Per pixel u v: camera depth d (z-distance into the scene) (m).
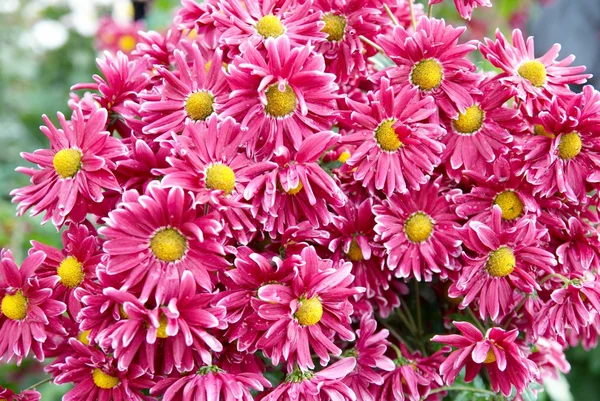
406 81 0.67
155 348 0.63
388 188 0.66
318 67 0.64
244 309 0.63
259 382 0.63
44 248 0.66
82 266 0.65
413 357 0.69
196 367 0.63
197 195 0.62
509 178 0.67
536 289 0.67
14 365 1.03
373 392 0.68
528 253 0.66
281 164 0.64
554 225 0.67
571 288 0.65
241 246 0.64
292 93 0.64
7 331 0.65
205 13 0.69
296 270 0.62
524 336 0.72
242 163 0.64
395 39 0.67
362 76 0.71
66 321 0.66
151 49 0.71
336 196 0.65
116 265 0.61
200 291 0.63
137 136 0.67
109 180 0.64
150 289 0.61
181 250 0.62
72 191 0.64
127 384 0.64
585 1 1.00
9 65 2.19
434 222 0.68
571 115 0.65
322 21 0.67
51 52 2.04
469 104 0.66
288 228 0.64
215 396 0.61
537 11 1.48
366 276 0.69
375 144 0.66
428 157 0.66
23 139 1.79
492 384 0.67
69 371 0.64
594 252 0.67
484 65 0.79
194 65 0.66
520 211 0.67
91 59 1.99
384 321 0.73
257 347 0.63
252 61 0.63
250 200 0.64
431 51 0.66
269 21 0.66
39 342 0.65
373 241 0.68
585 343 0.76
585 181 0.67
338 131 0.71
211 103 0.66
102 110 0.64
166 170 0.62
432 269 0.67
